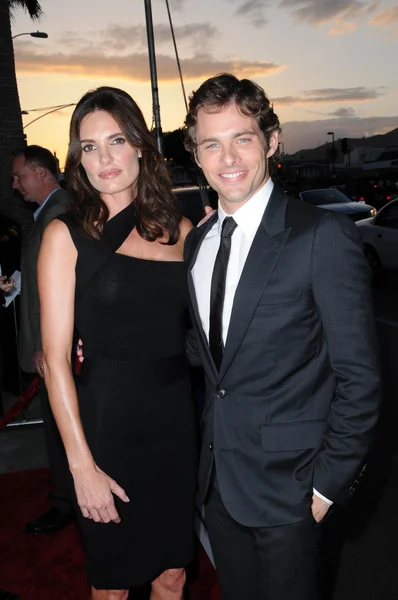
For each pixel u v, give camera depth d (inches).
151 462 79.0
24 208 262.7
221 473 71.1
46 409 119.3
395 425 169.8
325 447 65.8
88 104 76.0
